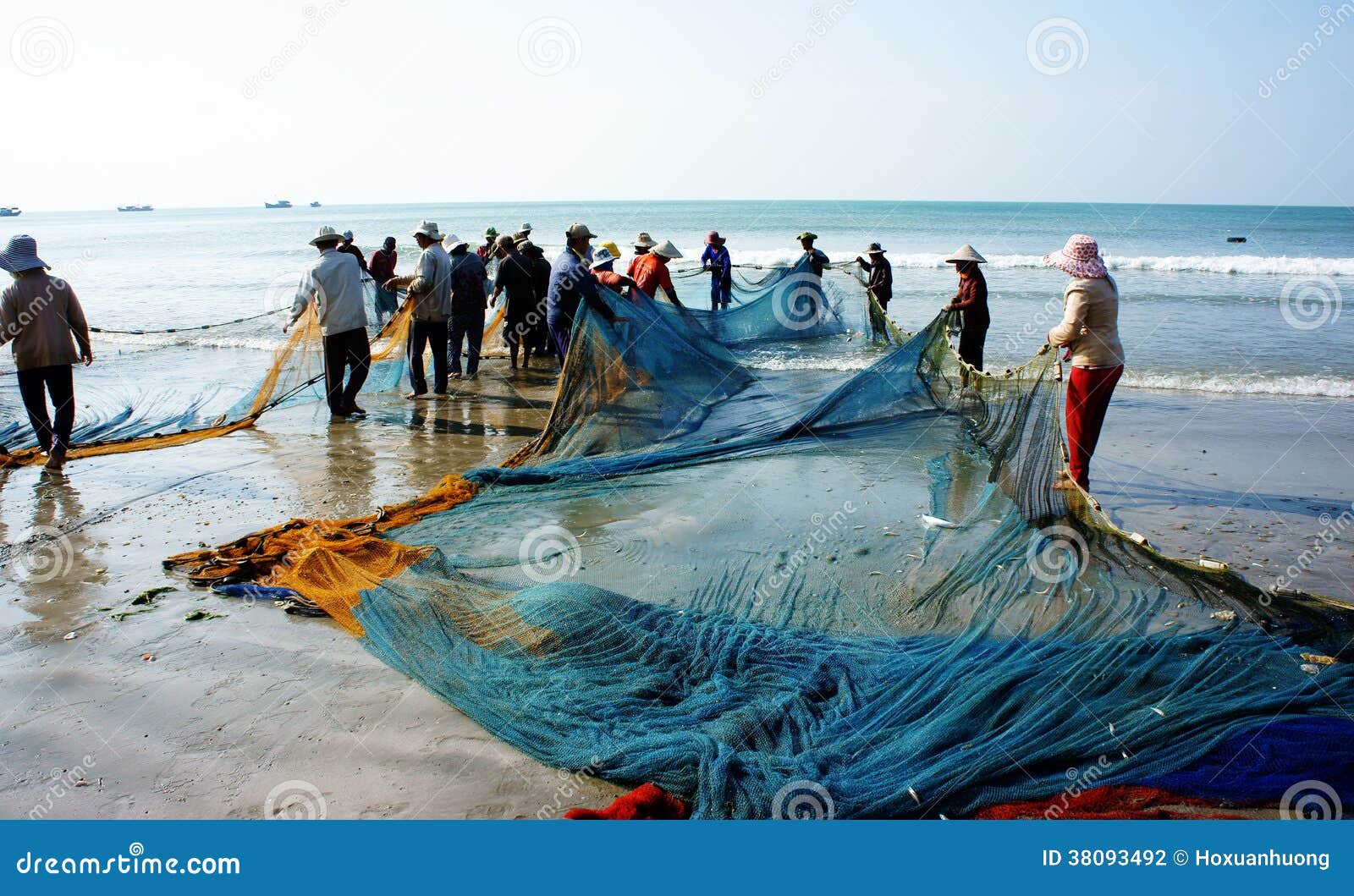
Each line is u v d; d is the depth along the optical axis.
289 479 7.55
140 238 71.06
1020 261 28.73
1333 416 9.41
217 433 9.13
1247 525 6.17
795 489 6.81
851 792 3.34
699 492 6.78
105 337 16.22
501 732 3.78
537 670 4.21
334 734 3.81
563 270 9.21
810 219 84.12
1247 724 3.67
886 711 3.81
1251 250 42.94
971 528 5.85
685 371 8.93
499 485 7.05
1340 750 3.53
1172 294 20.16
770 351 12.80
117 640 4.64
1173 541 5.88
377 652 4.46
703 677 4.15
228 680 4.25
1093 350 6.36
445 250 11.96
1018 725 3.66
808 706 3.88
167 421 9.91
